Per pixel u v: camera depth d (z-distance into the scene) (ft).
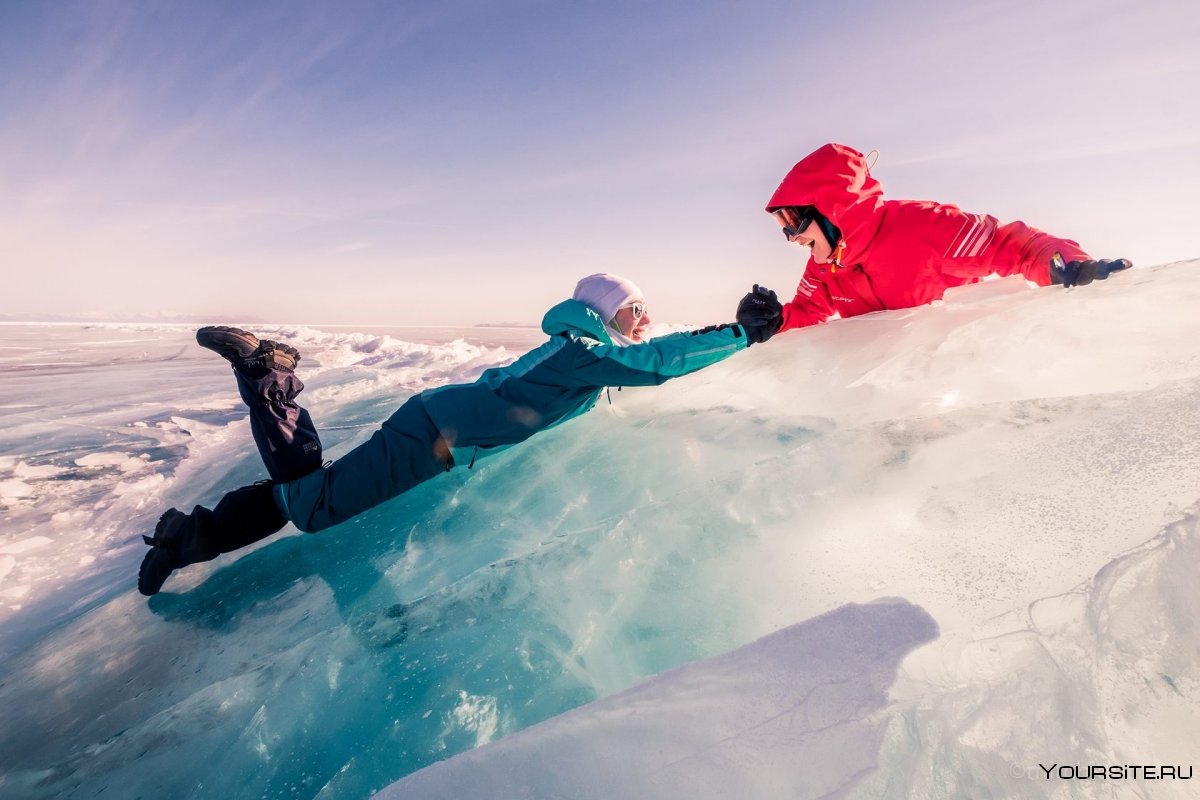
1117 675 2.19
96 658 4.37
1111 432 3.50
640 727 2.29
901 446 4.15
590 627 3.53
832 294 7.84
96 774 3.13
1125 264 5.63
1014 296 5.93
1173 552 2.44
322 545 5.64
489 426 5.84
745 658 2.55
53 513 7.70
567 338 6.10
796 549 3.54
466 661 3.44
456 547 4.97
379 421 10.55
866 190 6.80
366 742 3.04
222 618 4.65
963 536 3.13
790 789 1.99
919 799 1.94
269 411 5.62
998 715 2.12
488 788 2.14
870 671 2.37
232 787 2.94
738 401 6.13
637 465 5.46
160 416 13.70
